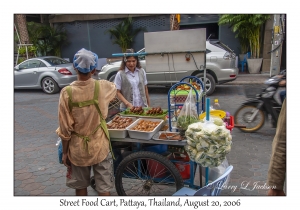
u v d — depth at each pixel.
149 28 12.26
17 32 12.18
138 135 2.38
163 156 2.42
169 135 2.39
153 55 3.19
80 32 13.28
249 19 9.16
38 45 12.80
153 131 2.37
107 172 2.30
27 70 9.12
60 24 13.48
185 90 3.03
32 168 3.71
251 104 4.62
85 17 12.84
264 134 4.62
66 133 2.06
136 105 3.38
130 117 2.89
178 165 2.57
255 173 3.33
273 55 7.89
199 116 2.55
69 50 13.66
